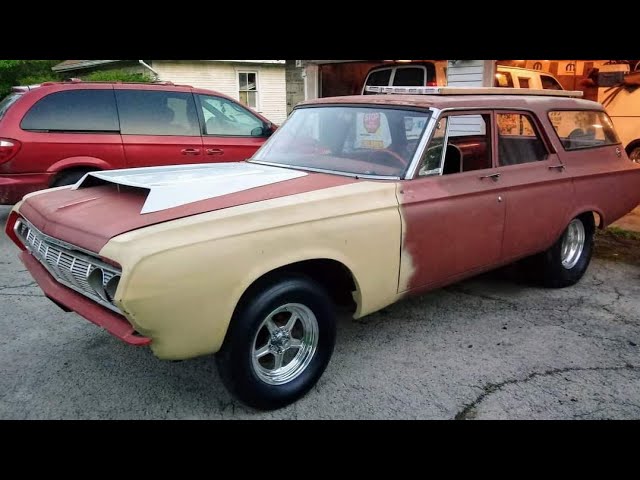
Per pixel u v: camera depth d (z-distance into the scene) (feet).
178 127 24.17
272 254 9.74
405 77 32.89
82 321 14.66
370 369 12.30
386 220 11.43
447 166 13.56
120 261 8.45
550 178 15.10
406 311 15.58
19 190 21.58
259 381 10.21
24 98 21.68
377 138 13.10
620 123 34.50
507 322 14.90
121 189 11.44
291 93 45.27
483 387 11.63
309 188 11.27
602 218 17.38
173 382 11.73
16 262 19.48
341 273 11.51
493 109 14.03
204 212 9.61
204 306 9.04
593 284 18.02
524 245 14.80
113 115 22.93
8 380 11.68
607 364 12.67
